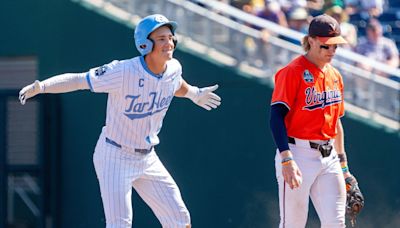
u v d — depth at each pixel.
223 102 38.50
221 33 39.19
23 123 41.44
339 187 24.34
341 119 37.12
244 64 38.72
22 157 41.44
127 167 23.56
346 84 37.88
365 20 48.72
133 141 23.55
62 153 40.25
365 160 36.94
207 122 38.69
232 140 38.41
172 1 39.88
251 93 38.16
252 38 38.72
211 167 38.69
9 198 41.16
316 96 23.83
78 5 39.91
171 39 23.12
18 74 41.38
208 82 38.59
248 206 38.28
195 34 39.50
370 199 36.91
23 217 41.06
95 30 39.75
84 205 40.09
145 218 39.41
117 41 39.50
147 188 24.28
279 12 43.22
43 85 22.67
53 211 40.00
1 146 40.25
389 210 36.66
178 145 39.00
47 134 40.00
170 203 24.28
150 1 40.09
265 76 38.19
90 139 39.91
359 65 39.53
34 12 40.47
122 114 23.28
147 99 23.20
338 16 45.00
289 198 24.22
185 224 24.48
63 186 40.31
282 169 23.34
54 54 40.22
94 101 39.88
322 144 24.14
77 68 39.94
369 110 37.53
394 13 51.75
